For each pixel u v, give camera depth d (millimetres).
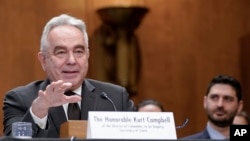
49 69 6586
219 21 14461
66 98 5633
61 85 5582
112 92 6926
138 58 13977
